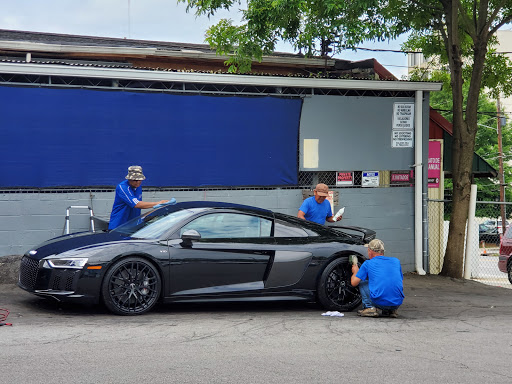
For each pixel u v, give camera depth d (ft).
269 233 28.32
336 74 55.83
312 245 28.45
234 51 42.45
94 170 37.42
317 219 32.86
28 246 36.27
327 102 42.11
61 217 36.83
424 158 44.55
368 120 43.16
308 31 39.40
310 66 55.42
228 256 26.96
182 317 25.63
